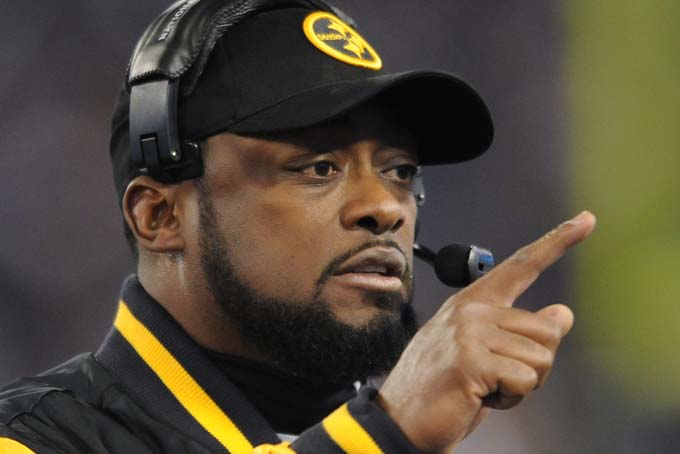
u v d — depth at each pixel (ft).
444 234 64.44
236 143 16.99
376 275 16.92
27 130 64.28
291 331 16.75
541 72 67.36
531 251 14.62
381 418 14.20
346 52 17.65
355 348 16.69
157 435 16.61
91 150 64.54
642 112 65.72
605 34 66.49
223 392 17.19
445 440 14.05
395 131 17.51
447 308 14.61
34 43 64.85
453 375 13.98
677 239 63.72
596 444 60.23
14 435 16.05
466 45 67.87
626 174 65.51
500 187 65.46
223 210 17.07
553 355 14.19
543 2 67.46
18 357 61.00
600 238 64.85
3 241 62.59
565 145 66.54
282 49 17.43
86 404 16.97
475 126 18.39
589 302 63.98
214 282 17.16
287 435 17.78
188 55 17.22
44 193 63.62
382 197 16.85
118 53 65.26
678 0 65.36
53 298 62.03
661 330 62.75
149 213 17.75
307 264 16.74
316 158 16.90
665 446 60.23
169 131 17.15
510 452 59.82
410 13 67.87
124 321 18.07
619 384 61.82
